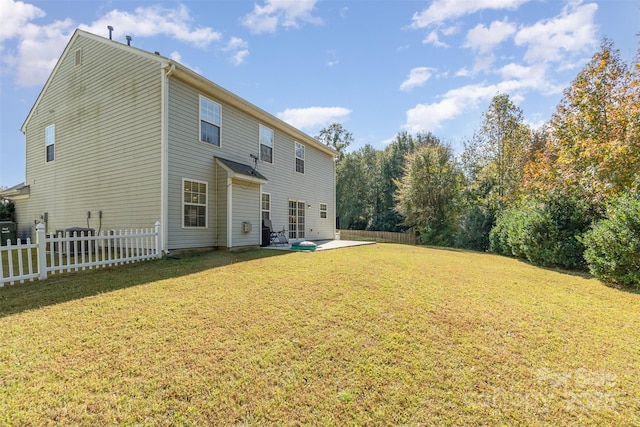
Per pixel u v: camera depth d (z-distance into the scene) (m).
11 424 1.82
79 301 3.96
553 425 1.98
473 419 2.01
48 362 2.50
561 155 10.36
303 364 2.59
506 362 2.75
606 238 6.14
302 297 4.32
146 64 8.02
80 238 5.68
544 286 5.80
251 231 9.92
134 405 2.03
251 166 10.77
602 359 2.87
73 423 1.86
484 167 19.42
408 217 21.73
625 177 7.71
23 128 11.84
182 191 8.09
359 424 1.94
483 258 10.15
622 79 10.18
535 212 9.04
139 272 5.66
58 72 10.44
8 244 4.66
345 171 32.19
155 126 7.79
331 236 16.98
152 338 2.97
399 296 4.53
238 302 4.04
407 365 2.63
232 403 2.09
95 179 9.13
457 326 3.51
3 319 3.34
